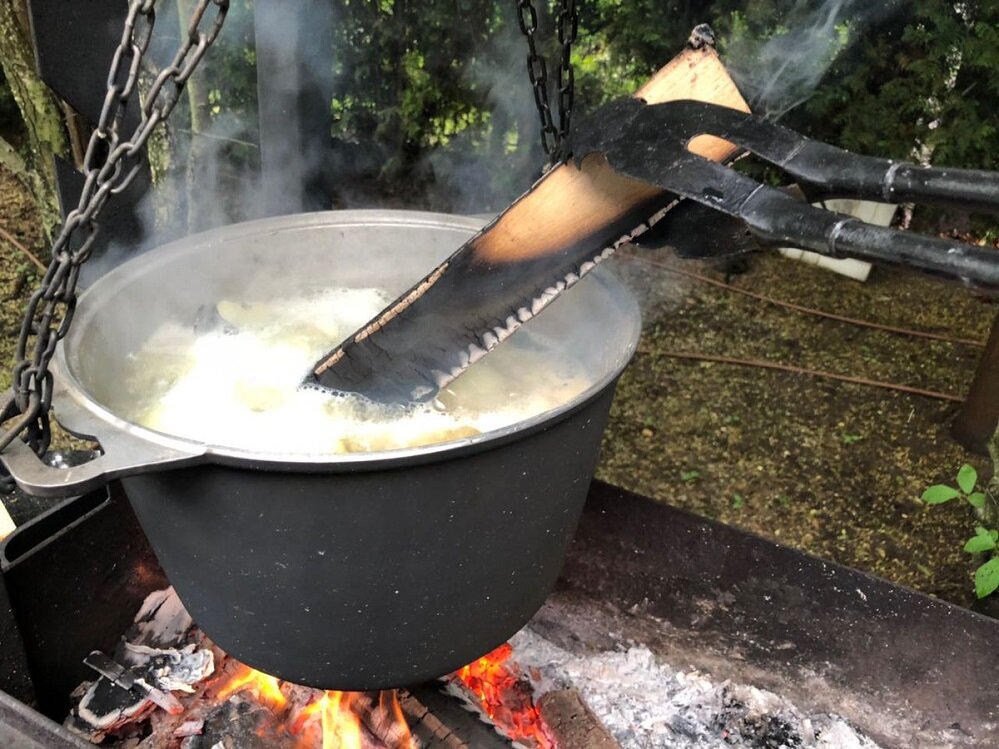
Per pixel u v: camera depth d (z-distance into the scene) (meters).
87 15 1.79
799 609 1.70
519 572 1.16
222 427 1.14
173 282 1.36
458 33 3.09
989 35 2.81
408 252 1.52
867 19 2.89
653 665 1.82
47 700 1.57
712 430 2.73
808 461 2.61
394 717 1.49
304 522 0.97
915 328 3.22
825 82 2.97
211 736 1.51
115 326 1.25
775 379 2.96
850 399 2.86
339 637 1.09
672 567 1.80
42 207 2.86
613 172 1.15
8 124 3.78
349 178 3.39
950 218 3.29
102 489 1.63
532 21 1.25
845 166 0.89
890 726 1.65
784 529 2.35
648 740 1.64
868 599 1.63
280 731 1.53
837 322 3.26
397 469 0.94
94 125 1.90
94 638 1.65
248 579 1.05
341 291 1.53
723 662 1.79
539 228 1.15
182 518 1.04
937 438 2.69
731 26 2.92
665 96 1.13
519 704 1.67
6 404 0.95
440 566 1.05
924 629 1.59
